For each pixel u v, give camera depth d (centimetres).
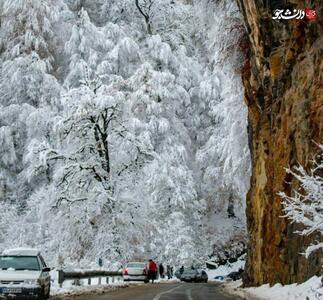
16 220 4722
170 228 5362
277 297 1620
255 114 2731
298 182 1802
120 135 4316
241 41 3111
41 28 6097
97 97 4181
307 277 1609
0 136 5656
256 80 2595
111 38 6350
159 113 5703
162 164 5356
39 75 5884
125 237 4072
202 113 6575
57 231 4031
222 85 6266
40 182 5666
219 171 5694
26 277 1703
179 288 3141
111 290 2753
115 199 4075
